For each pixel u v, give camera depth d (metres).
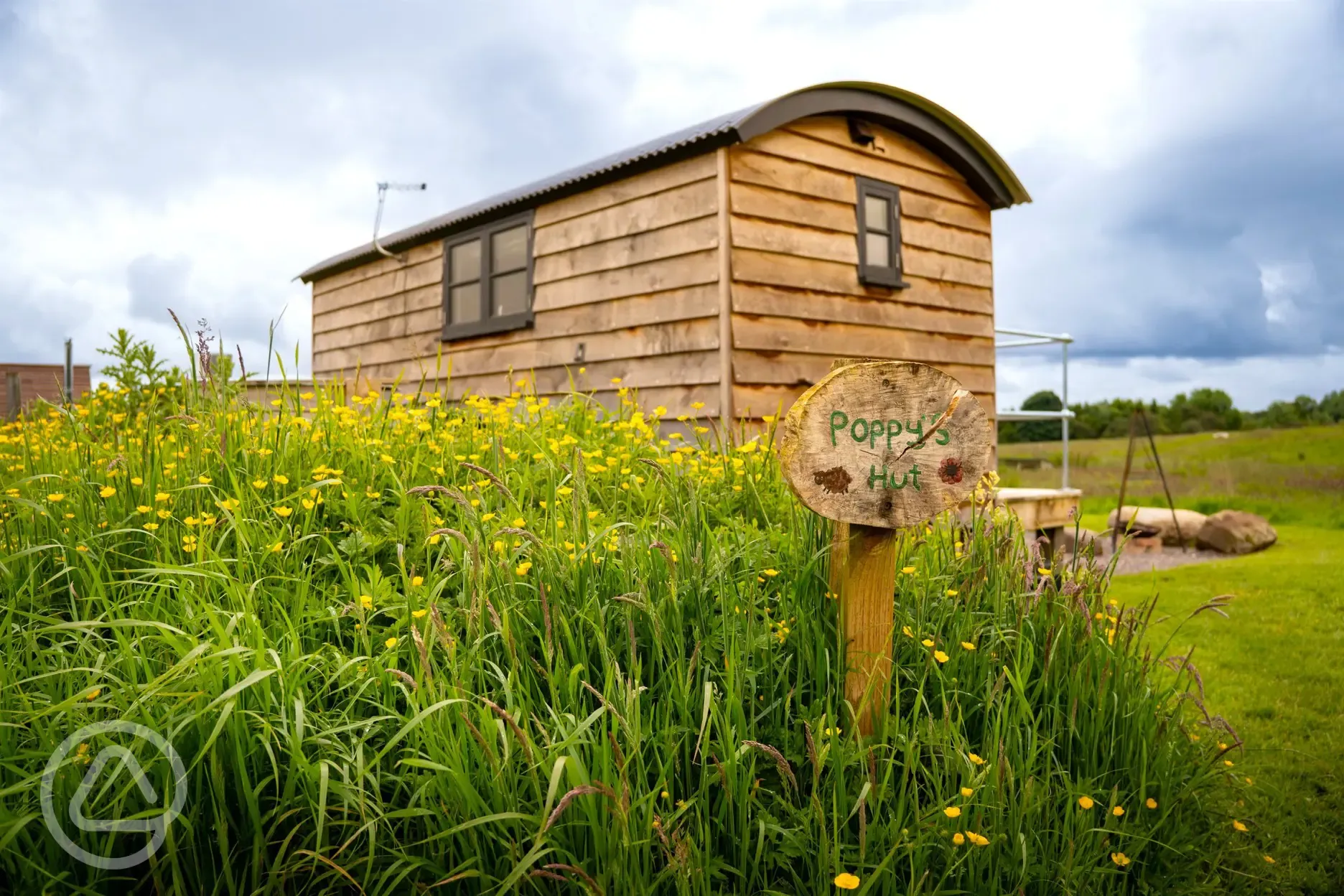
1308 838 2.69
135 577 2.42
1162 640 5.03
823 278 6.81
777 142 6.53
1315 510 12.59
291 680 1.81
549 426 3.99
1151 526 10.24
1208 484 15.19
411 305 9.85
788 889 1.85
